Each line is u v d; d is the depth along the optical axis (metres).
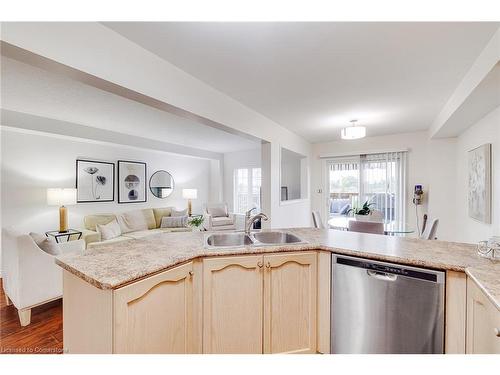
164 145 5.41
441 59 1.94
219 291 1.54
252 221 2.19
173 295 1.35
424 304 1.35
